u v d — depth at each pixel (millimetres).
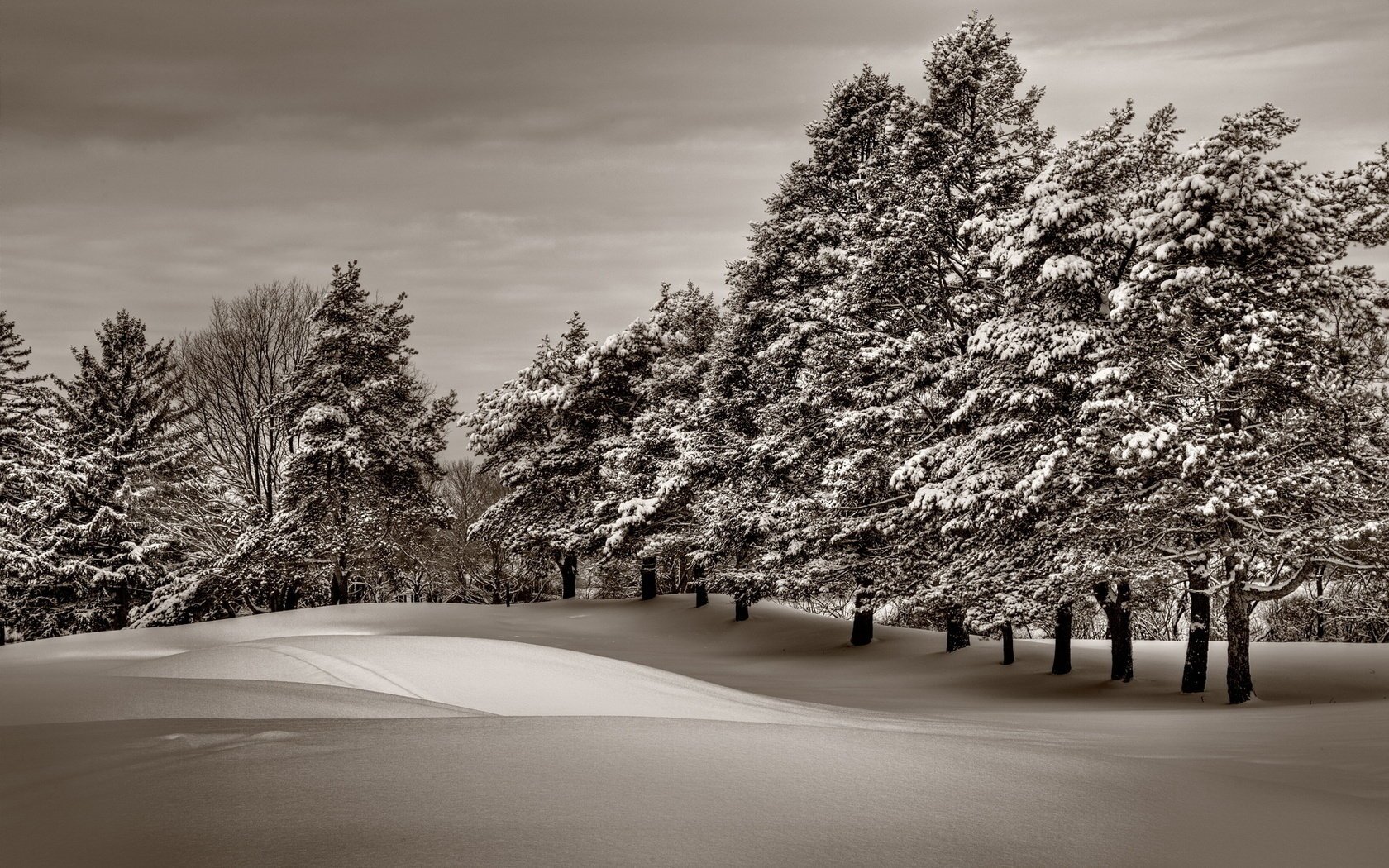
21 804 6582
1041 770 9383
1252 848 7398
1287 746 13875
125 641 38969
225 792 6801
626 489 52438
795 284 42812
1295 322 22953
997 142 33906
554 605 57000
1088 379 25172
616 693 15430
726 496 44750
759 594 43469
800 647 40938
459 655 16797
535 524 57719
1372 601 38531
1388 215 24156
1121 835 7312
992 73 34000
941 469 29406
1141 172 28000
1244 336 22922
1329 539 22781
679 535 49531
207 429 57188
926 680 31594
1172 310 24328
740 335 45938
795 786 7625
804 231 42344
